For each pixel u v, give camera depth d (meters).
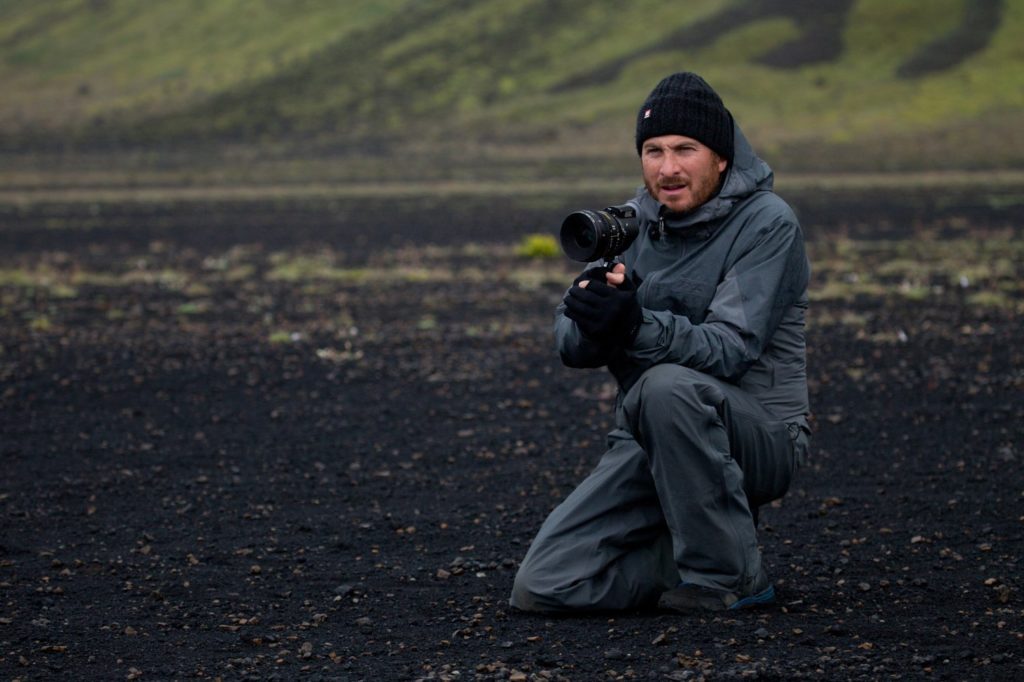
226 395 12.52
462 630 5.81
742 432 5.82
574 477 9.20
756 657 5.32
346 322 17.72
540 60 103.75
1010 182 49.69
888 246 28.11
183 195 49.03
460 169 62.66
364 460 9.82
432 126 87.12
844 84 89.81
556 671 5.21
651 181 5.86
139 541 7.64
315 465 9.66
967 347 14.73
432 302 19.92
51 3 142.25
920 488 8.73
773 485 6.04
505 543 7.53
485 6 119.56
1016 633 5.66
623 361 5.96
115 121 93.25
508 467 9.55
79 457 9.96
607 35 108.38
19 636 5.84
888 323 16.80
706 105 5.75
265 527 7.96
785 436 5.94
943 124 76.00
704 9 111.25
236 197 47.94
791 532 7.66
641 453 6.03
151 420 11.38
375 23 117.25
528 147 75.75
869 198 42.88
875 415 11.17
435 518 8.12
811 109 83.75
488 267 25.39
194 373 13.73
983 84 85.94
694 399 5.61
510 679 5.12
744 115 83.44
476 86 98.31
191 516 8.24
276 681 5.18
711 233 5.88
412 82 100.38
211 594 6.57
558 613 6.02
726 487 5.75
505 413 11.58
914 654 5.37
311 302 20.12
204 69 111.06
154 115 95.12
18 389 12.80
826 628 5.70
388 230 34.47
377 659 5.47
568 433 10.71
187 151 77.06
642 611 6.08
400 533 7.79
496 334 16.42
